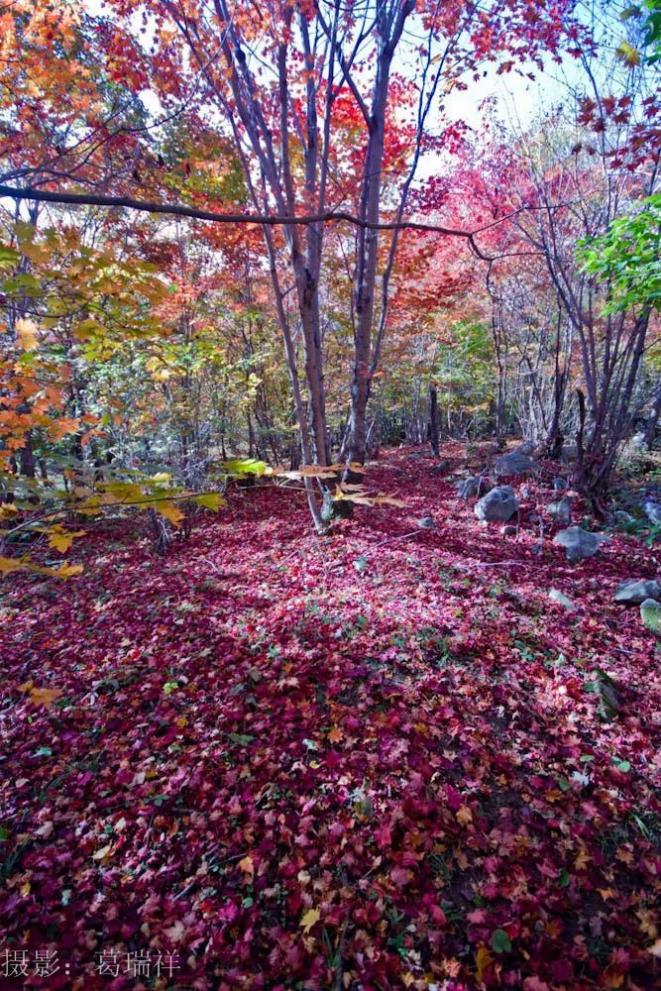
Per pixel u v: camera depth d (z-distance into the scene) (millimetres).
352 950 2121
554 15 5305
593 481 8062
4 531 1519
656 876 2363
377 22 6125
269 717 3436
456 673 3738
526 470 9945
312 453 7324
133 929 2229
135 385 6254
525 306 12414
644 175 7301
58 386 2264
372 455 16312
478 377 17078
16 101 3668
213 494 1370
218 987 2025
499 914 2219
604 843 2531
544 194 7559
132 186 4289
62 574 1327
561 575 5648
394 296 10234
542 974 2008
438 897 2307
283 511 9289
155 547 7508
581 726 3264
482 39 5805
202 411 8055
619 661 3947
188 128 6199
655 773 2918
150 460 6941
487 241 10266
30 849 2637
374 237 7051
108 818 2777
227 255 9828
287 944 2150
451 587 5188
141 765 3125
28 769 3189
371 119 6457
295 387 6500
